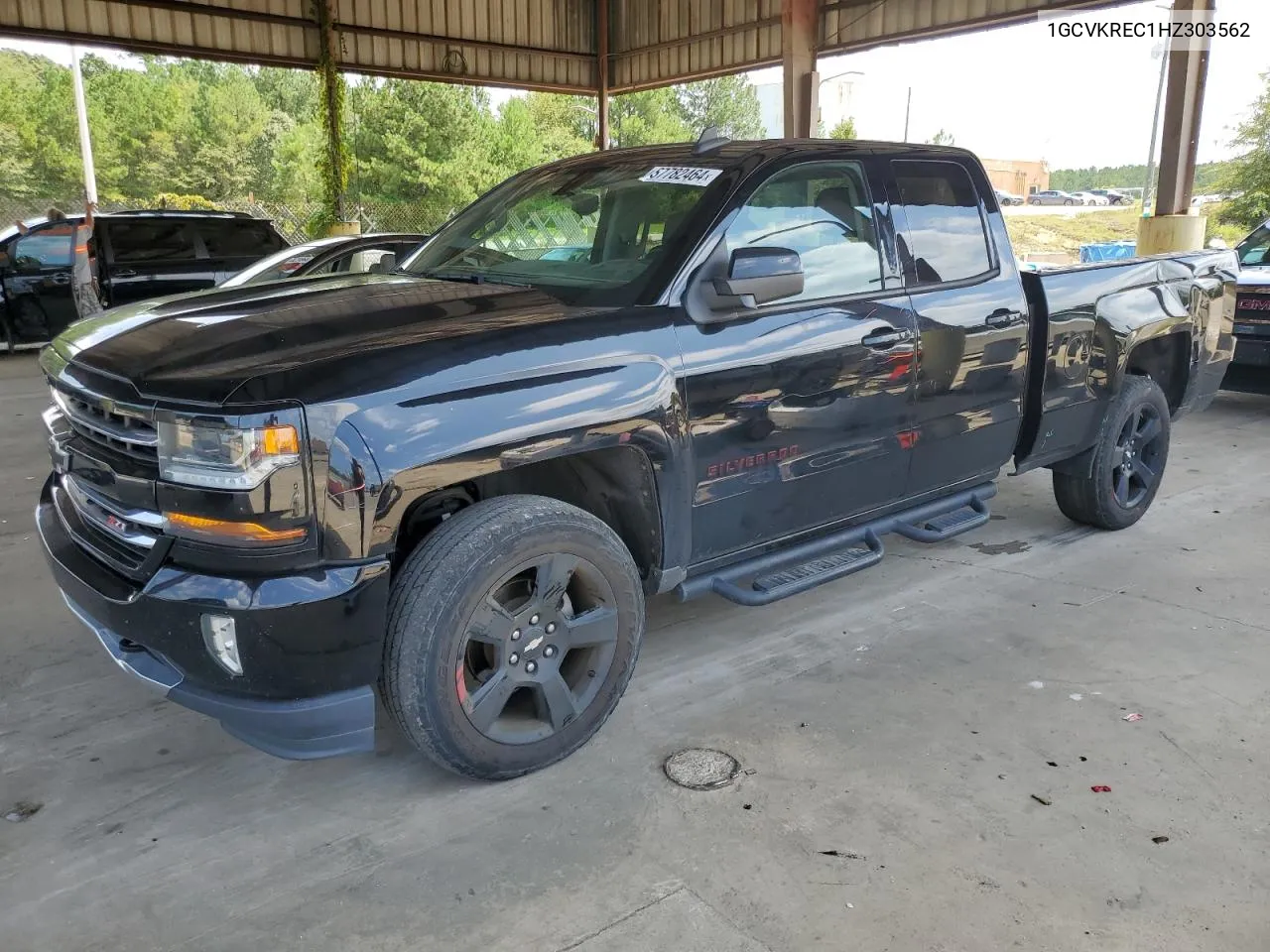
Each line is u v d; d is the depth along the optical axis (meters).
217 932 2.23
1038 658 3.60
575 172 3.73
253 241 12.05
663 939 2.19
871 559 3.55
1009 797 2.72
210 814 2.69
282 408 2.25
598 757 2.95
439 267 3.64
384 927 2.24
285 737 2.46
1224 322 5.23
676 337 2.90
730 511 3.15
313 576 2.34
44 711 3.25
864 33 15.76
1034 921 2.24
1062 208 43.38
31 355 12.10
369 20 16.91
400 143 36.00
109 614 2.49
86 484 2.70
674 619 4.00
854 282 3.42
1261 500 5.60
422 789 2.80
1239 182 26.53
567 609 2.84
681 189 3.21
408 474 2.38
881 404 3.47
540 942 2.18
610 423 2.71
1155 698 3.29
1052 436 4.30
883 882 2.38
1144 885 2.36
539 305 2.91
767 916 2.26
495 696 2.71
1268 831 2.57
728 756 2.95
